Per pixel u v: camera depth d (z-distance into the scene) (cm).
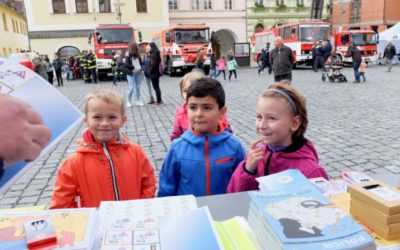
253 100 1132
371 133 650
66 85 2044
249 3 3694
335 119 786
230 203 137
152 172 254
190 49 2241
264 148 199
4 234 95
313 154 205
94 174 227
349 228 91
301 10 3856
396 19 3947
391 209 100
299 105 198
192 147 241
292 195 111
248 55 3186
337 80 1596
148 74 1062
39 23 3109
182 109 351
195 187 239
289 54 967
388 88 1316
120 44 2078
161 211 125
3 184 72
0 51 3133
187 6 3547
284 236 88
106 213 123
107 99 228
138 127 763
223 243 104
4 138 66
